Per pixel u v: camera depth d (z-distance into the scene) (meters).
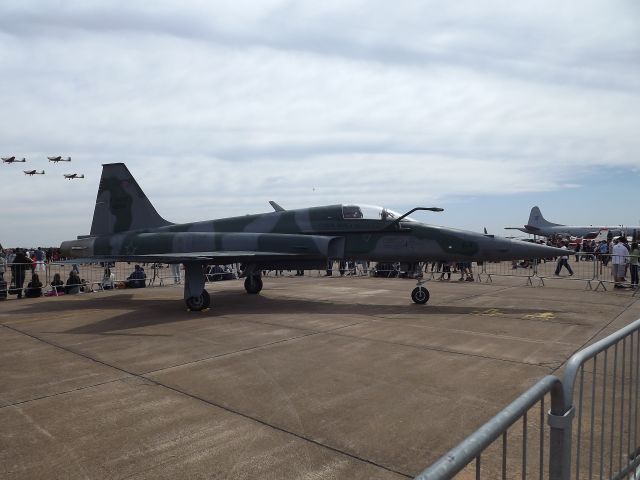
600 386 5.41
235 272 21.22
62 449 3.82
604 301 12.75
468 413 4.55
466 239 11.30
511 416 1.86
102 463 3.58
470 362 6.41
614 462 3.64
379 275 22.14
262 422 4.35
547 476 3.39
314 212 12.62
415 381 5.56
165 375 5.87
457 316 10.25
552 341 7.72
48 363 6.52
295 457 3.66
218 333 8.46
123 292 16.12
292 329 8.79
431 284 17.95
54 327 9.32
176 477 3.37
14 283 15.90
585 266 29.08
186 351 7.12
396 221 11.71
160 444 3.90
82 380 5.69
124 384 5.51
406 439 3.97
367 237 11.97
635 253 15.68
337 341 7.75
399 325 9.17
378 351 7.05
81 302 13.30
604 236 53.56
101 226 14.73
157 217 14.51
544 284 17.67
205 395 5.11
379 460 3.61
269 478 3.35
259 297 13.87
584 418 4.47
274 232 12.75
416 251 11.60
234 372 5.98
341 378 5.70
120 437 4.04
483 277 21.33
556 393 2.34
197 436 4.05
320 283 18.42
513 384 5.44
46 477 3.38
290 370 6.05
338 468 3.49
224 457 3.66
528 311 10.97
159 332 8.61
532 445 3.90
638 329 3.30
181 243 12.69
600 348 2.70
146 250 13.08
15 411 4.67
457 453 1.55
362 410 4.64
